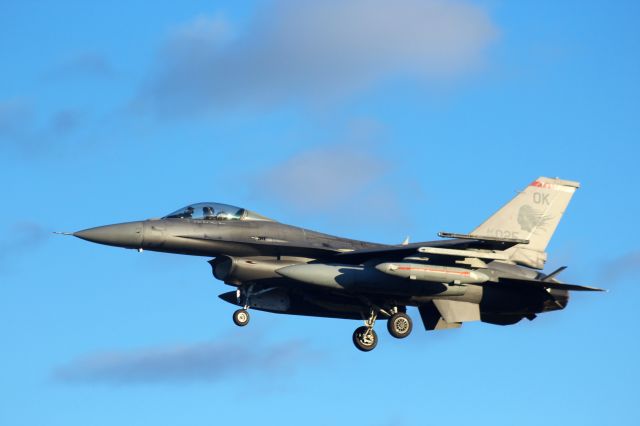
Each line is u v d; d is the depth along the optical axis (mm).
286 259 93875
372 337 95875
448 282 89500
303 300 97125
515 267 97562
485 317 102375
